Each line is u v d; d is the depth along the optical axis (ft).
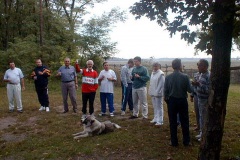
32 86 61.62
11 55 63.57
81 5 82.58
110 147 19.85
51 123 27.84
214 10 13.60
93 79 29.89
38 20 73.46
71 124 27.20
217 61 14.69
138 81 27.89
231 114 30.40
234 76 91.76
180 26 15.28
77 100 44.65
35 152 19.66
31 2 73.46
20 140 22.77
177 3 14.56
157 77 25.27
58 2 79.97
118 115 31.09
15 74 33.76
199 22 14.71
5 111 34.55
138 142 20.67
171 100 19.13
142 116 29.55
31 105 38.88
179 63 19.22
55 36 70.49
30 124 27.91
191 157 17.46
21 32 77.92
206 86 18.83
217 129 14.97
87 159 18.08
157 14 15.69
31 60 63.98
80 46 73.41
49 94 52.65
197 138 21.21
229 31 14.46
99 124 22.79
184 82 18.81
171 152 18.51
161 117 25.59
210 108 15.06
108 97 30.58
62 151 19.51
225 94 14.85
